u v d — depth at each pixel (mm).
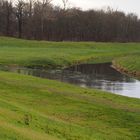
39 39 142125
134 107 33531
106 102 34750
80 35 148875
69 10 151625
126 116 30016
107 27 154625
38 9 146000
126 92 44062
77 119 28562
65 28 147125
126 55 98125
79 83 49781
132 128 27422
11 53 82188
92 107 31953
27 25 142375
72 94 37188
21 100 32781
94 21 152000
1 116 20953
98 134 24906
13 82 41312
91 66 74250
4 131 17016
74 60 80812
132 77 59125
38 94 35906
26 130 19312
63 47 107875
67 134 22891
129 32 160625
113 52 104312
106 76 59219
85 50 103438
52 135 21500
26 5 143000
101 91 41188
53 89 39125
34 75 55031
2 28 140000
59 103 32938
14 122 20828
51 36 145125
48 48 102312
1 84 39094
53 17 145875
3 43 105125
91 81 52500
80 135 23375
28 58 73125
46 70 64312
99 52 101188
